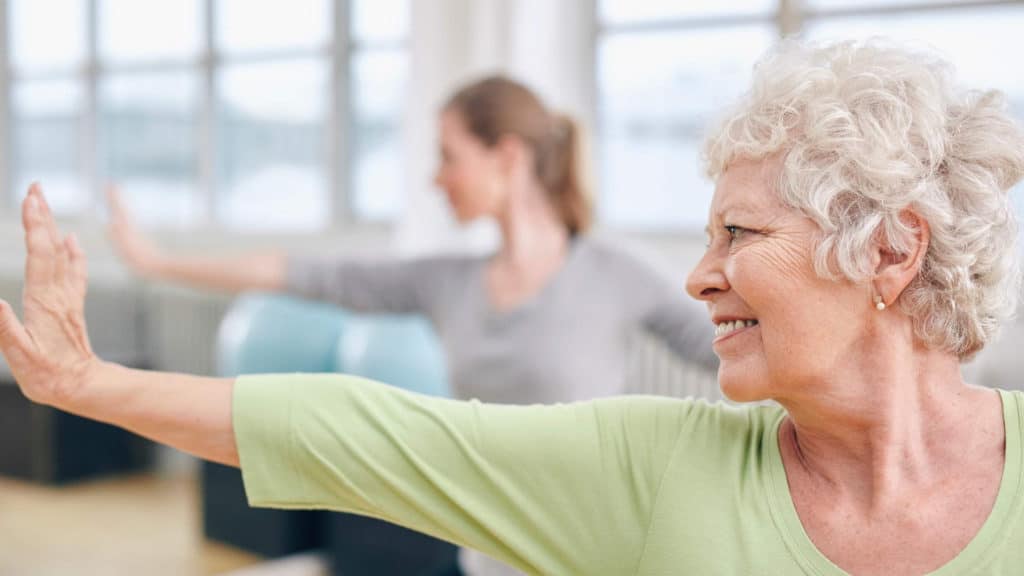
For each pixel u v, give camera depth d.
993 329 0.88
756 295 0.86
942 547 0.84
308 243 4.76
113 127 5.52
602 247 1.93
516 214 1.90
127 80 5.44
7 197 5.96
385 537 3.43
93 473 4.96
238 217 5.14
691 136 3.64
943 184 0.84
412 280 2.05
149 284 5.04
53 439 4.80
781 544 0.87
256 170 5.05
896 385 0.86
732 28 3.52
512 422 0.97
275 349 3.74
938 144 0.83
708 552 0.88
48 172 5.82
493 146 1.90
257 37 4.95
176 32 5.21
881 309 0.84
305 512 3.88
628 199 3.81
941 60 0.89
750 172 0.87
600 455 0.95
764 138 0.86
